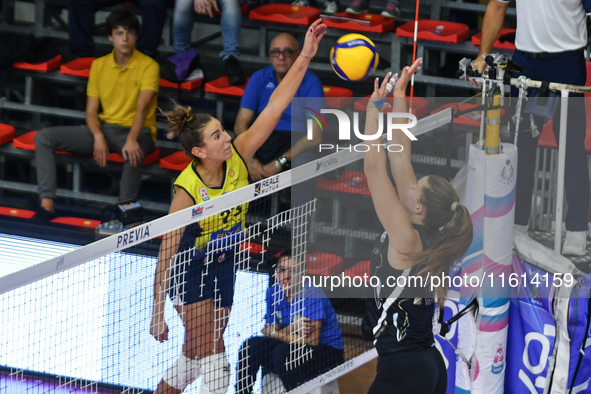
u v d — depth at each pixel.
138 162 19.41
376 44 23.66
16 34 23.05
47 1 23.73
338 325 11.87
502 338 11.60
